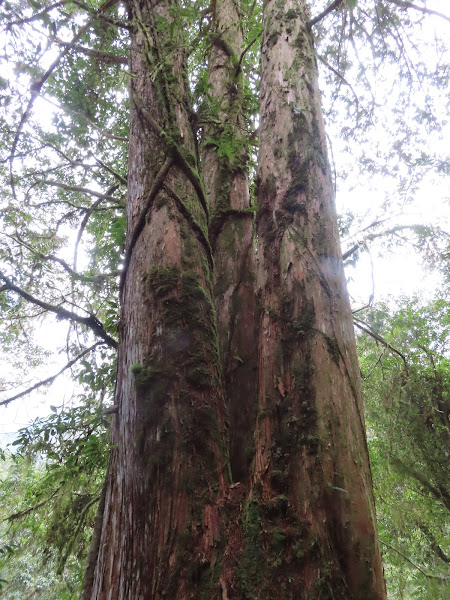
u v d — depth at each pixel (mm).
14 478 4043
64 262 3039
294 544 1221
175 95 2029
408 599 5012
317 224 1739
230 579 1192
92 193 3576
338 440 1351
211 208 2672
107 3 2670
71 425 2461
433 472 4031
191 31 3936
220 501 1320
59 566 2801
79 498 2820
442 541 4609
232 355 2053
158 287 1562
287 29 2297
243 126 3125
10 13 2189
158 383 1397
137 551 1221
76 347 3256
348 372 1500
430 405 4207
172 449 1313
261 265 1796
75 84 3307
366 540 1236
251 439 1544
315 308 1568
